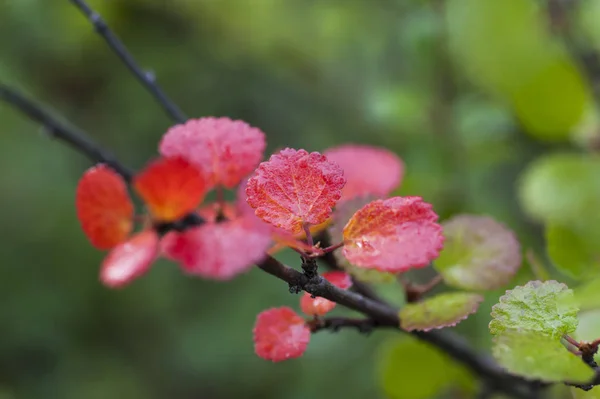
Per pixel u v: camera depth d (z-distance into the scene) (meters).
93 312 0.66
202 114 0.66
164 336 0.65
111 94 0.66
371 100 0.41
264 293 0.64
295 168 0.22
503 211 0.37
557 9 0.32
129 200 0.23
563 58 0.31
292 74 0.63
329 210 0.21
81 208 0.23
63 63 0.62
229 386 0.62
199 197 0.23
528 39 0.31
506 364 0.21
